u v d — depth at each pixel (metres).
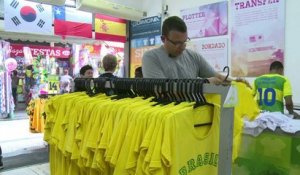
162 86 1.42
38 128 6.57
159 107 1.30
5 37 8.53
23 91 9.27
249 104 1.67
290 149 1.97
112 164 1.33
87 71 4.67
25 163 4.22
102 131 1.43
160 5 6.04
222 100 1.23
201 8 5.32
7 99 8.08
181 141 1.20
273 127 2.01
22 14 5.00
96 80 1.85
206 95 1.33
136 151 1.23
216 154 1.36
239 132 1.41
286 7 4.26
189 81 1.33
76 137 1.59
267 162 2.05
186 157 1.23
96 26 5.98
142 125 1.23
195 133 1.27
